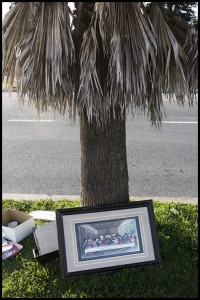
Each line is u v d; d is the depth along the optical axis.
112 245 2.32
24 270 2.32
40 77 1.89
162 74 2.00
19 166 4.71
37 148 5.47
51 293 2.14
